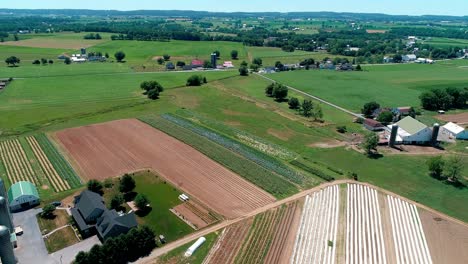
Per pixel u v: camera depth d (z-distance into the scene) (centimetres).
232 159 10500
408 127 12019
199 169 9881
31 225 7325
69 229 7256
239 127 13312
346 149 11406
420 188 9100
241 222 7581
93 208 7188
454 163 9562
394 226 7612
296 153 11106
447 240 7219
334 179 9488
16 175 9331
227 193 8712
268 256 6600
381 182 9381
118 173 9556
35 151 10762
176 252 6644
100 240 6944
